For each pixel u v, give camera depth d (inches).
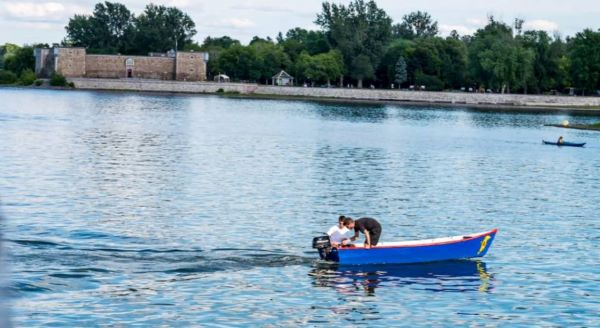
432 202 2399.1
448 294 1333.7
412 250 1519.4
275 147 4114.2
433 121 7135.8
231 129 5231.3
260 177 2834.6
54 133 4394.7
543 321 1205.1
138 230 1771.7
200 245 1631.4
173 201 2219.5
